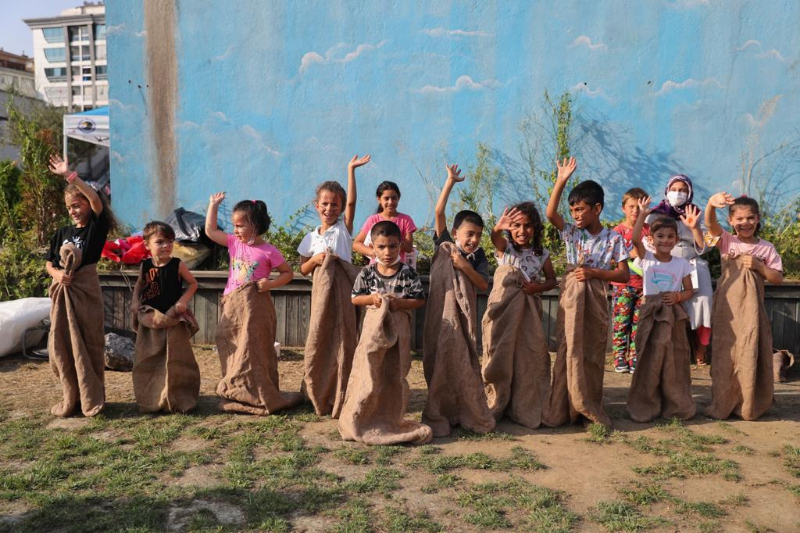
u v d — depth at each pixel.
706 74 8.46
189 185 9.41
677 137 8.55
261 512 3.36
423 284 7.29
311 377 5.02
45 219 10.72
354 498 3.56
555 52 8.64
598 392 4.86
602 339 4.80
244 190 9.31
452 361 4.75
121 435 4.55
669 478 3.89
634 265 6.55
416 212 8.98
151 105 9.38
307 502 3.49
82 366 4.91
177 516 3.35
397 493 3.64
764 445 4.48
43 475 3.79
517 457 4.21
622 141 8.61
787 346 7.03
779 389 6.05
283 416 4.98
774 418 5.14
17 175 12.56
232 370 5.03
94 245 5.04
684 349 5.15
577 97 8.65
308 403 5.39
